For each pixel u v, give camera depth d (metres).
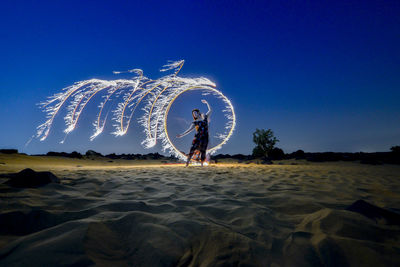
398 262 0.91
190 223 1.31
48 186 2.18
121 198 2.04
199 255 0.99
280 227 1.35
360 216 1.38
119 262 0.92
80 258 0.86
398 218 1.37
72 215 1.40
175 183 2.93
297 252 1.02
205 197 2.11
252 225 1.35
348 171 5.18
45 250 0.89
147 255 0.97
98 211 1.51
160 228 1.21
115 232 1.20
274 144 13.55
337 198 2.18
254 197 2.13
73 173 3.70
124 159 13.00
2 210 1.40
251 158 13.30
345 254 0.98
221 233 1.17
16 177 2.18
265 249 1.05
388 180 3.62
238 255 0.96
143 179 3.22
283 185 2.91
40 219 1.30
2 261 0.83
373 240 1.13
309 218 1.43
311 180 3.47
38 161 8.05
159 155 15.20
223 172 4.52
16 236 1.10
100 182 2.86
